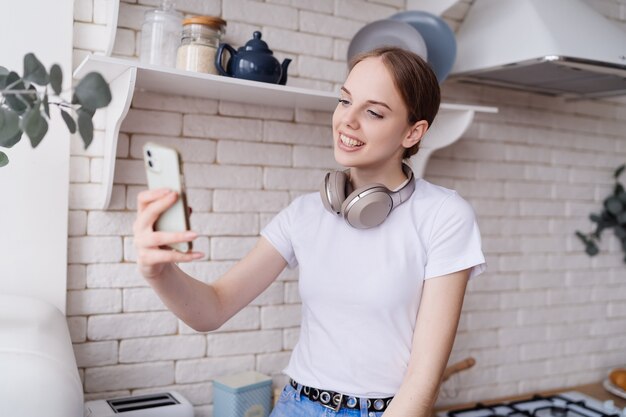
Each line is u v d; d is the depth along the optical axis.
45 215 1.58
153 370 1.77
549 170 2.47
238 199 1.87
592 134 2.59
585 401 2.30
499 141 2.35
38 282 1.58
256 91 1.65
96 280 1.69
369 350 1.26
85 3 1.65
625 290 2.69
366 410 1.25
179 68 1.62
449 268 1.23
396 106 1.23
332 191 1.31
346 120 1.24
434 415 2.12
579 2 2.07
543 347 2.47
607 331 2.64
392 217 1.30
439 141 1.97
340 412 1.26
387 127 1.24
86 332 1.69
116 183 1.70
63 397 1.02
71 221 1.65
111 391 1.72
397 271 1.25
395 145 1.27
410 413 1.14
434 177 2.21
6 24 1.54
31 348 1.07
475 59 2.03
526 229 2.42
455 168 2.25
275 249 1.45
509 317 2.38
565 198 2.52
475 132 2.29
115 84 1.53
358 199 1.25
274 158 1.92
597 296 2.61
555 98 2.48
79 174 1.66
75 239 1.66
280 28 1.91
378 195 1.24
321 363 1.30
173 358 1.80
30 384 1.00
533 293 2.44
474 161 2.29
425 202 1.30
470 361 2.12
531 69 1.98
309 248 1.36
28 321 1.27
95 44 1.66
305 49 1.96
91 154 1.66
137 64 1.41
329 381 1.28
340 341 1.28
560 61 1.84
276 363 1.95
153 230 0.96
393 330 1.26
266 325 1.93
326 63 2.00
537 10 1.94
